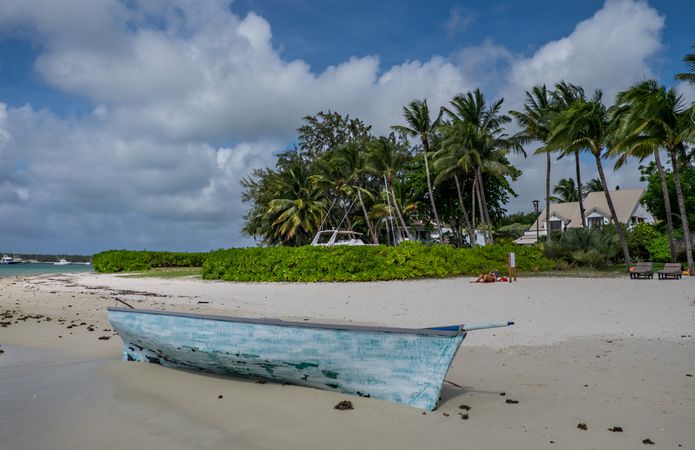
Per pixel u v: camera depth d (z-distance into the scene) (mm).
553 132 31453
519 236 68562
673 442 4371
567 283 21188
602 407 5340
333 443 4543
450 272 27438
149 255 46625
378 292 18656
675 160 26391
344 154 44844
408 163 49156
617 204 54438
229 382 6727
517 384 6332
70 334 10641
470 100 38844
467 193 46750
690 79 25609
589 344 8539
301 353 6090
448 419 5113
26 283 29953
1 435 4848
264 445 4527
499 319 11391
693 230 43531
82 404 5828
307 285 22875
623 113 29609
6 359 8297
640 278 23875
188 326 6977
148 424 5129
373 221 53281
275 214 51969
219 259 28594
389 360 5676
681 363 7102
